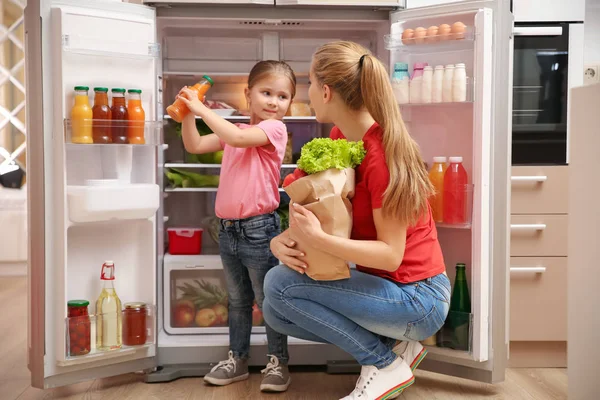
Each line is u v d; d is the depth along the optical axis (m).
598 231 1.58
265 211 2.23
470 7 2.22
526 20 2.64
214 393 2.21
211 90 2.84
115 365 2.29
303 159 1.77
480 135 2.17
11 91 4.43
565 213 2.56
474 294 2.21
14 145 4.46
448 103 2.25
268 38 2.70
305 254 1.82
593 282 1.61
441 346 2.32
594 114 1.59
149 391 2.24
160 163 2.49
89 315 2.23
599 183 1.57
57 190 2.15
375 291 1.83
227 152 2.28
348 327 1.88
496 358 2.24
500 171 2.23
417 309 1.84
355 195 1.84
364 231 1.85
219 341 2.46
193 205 2.94
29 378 2.39
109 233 2.39
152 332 2.36
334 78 1.84
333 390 2.24
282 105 2.27
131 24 2.27
